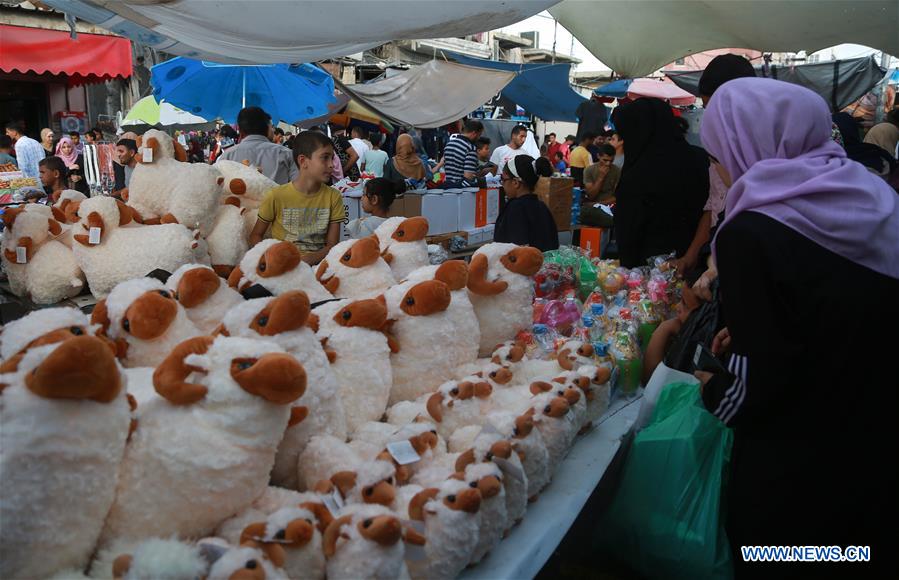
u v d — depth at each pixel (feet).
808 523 5.48
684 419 6.84
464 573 4.85
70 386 3.43
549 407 5.92
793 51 21.49
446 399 5.93
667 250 12.12
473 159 25.21
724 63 11.19
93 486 3.61
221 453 3.95
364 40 10.00
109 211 10.15
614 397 8.32
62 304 10.43
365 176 23.86
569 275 9.55
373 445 5.29
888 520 5.33
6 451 3.37
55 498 3.46
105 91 44.50
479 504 4.46
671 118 12.14
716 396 5.83
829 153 5.73
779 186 5.49
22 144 30.68
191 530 4.06
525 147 38.32
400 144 21.81
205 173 11.09
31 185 19.04
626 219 12.19
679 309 9.34
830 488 5.38
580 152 32.58
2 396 3.44
